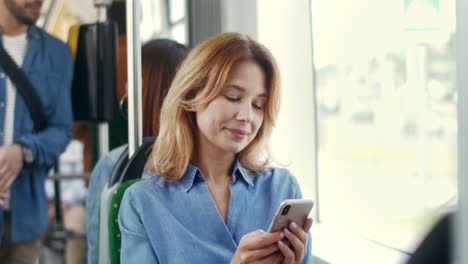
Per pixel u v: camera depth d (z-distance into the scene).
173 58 1.92
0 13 1.90
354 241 2.08
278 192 1.42
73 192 1.94
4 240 1.92
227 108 1.29
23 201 1.92
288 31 2.44
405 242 1.84
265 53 1.33
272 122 1.38
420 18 1.80
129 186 1.44
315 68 2.44
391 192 1.97
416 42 1.83
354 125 2.19
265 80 1.33
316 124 2.44
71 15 1.94
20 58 1.91
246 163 1.43
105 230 1.67
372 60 2.06
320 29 2.39
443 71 1.71
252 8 2.38
